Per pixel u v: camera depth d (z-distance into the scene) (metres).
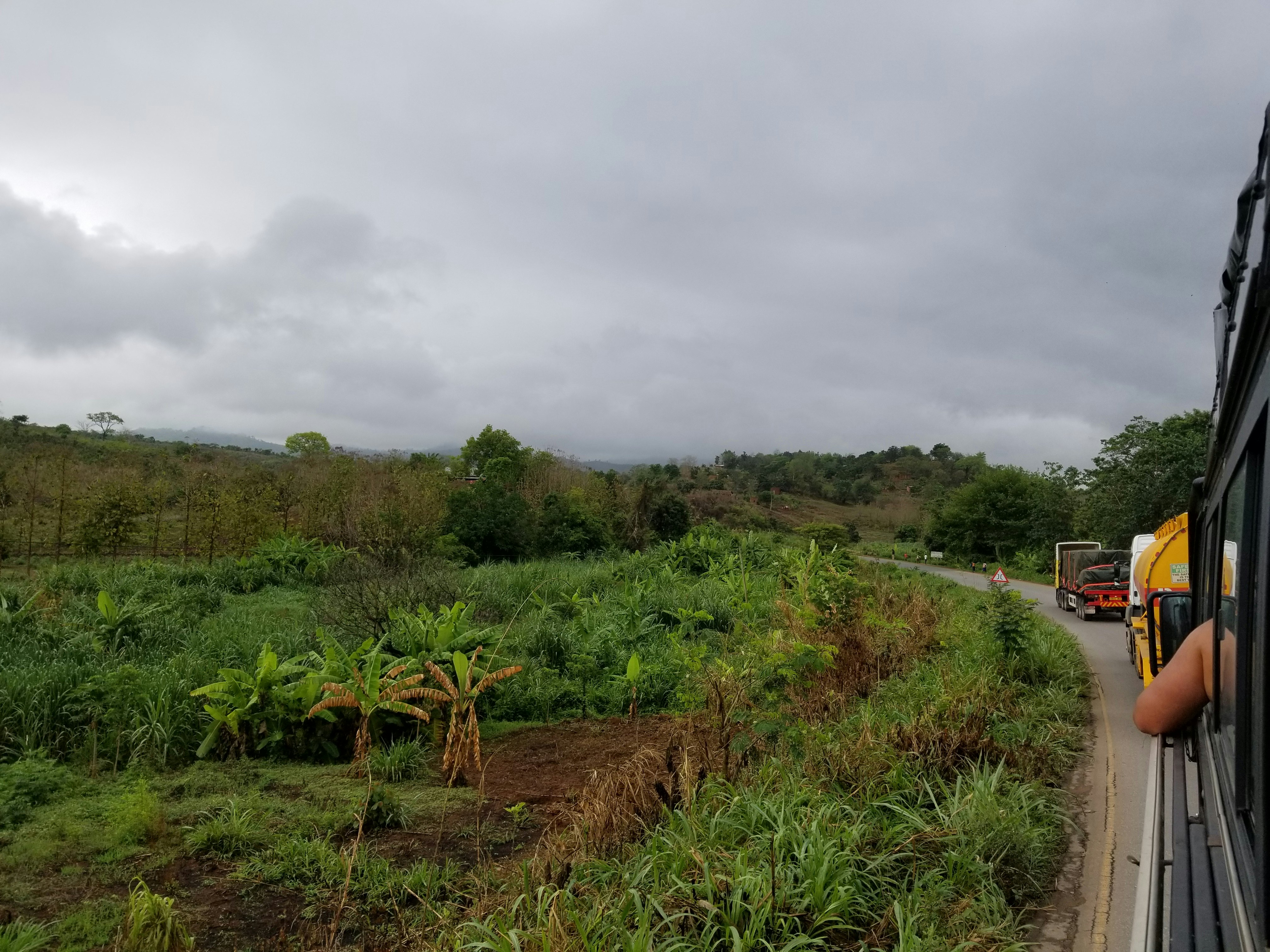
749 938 4.48
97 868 6.43
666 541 36.97
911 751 7.68
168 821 7.35
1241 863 2.17
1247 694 2.16
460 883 6.16
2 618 13.05
